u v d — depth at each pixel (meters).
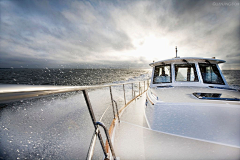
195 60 3.18
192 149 1.33
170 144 1.45
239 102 1.64
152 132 1.68
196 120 1.50
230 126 1.36
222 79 3.04
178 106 1.71
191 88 2.75
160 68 3.56
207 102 1.69
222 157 1.21
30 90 0.53
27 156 2.59
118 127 2.37
